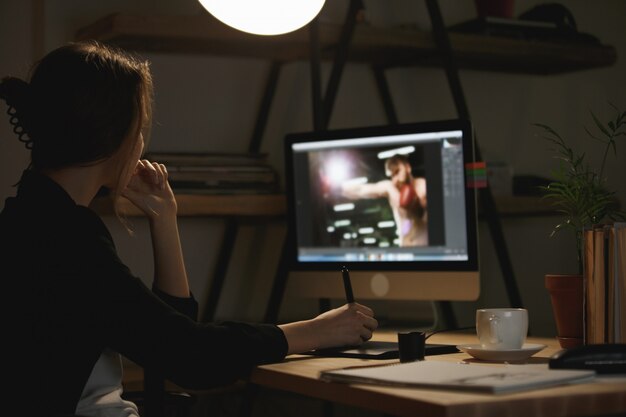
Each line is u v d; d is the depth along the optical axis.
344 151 2.37
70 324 1.38
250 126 3.02
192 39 2.60
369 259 2.32
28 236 1.41
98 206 2.48
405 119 3.24
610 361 1.29
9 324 1.37
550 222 3.47
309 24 2.65
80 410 1.47
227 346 1.49
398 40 2.81
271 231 3.06
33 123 1.48
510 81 3.43
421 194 2.24
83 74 1.46
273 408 2.97
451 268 2.19
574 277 1.74
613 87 3.64
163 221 1.80
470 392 1.15
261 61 3.04
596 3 3.61
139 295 1.43
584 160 3.55
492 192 3.05
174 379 1.48
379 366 1.46
